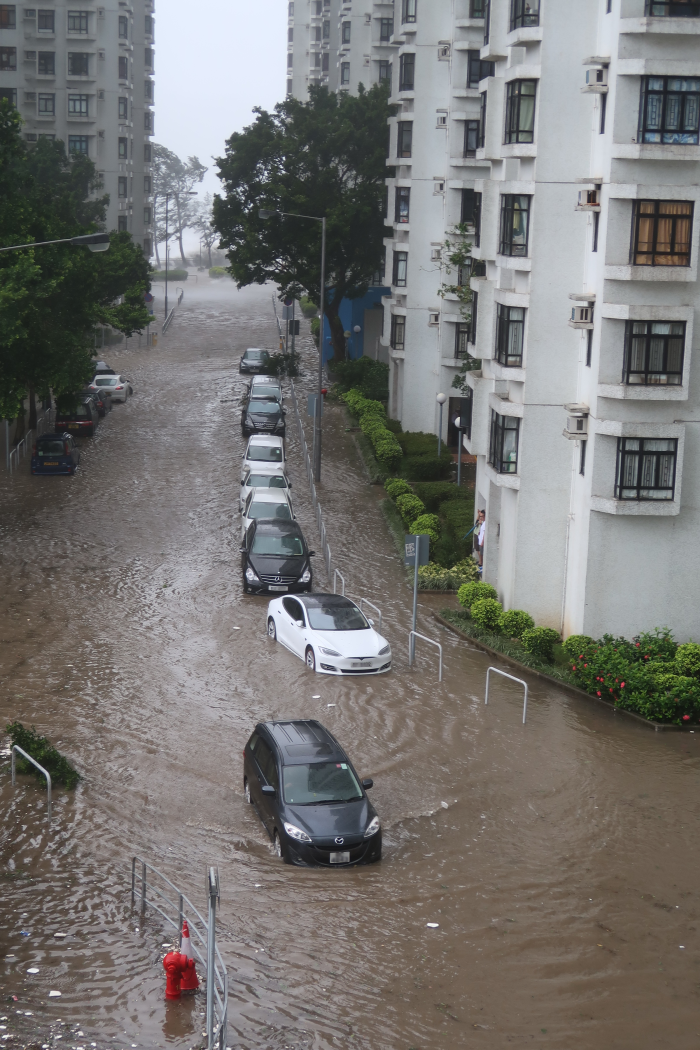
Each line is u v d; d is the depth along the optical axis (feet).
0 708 70.03
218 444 157.38
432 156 155.74
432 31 153.69
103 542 111.14
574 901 49.85
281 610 86.38
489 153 93.35
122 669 78.28
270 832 54.80
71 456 137.80
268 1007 40.24
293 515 115.03
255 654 83.05
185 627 88.17
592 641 82.07
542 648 84.48
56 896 47.62
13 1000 39.63
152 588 97.71
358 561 109.40
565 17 81.87
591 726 72.84
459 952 44.93
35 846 52.26
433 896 49.78
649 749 69.26
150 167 308.81
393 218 162.71
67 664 78.64
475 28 138.31
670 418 81.10
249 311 303.68
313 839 52.24
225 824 56.70
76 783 59.57
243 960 43.37
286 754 56.59
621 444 80.94
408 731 70.03
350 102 191.01
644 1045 39.22
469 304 138.82
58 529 114.93
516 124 85.40
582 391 85.05
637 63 76.64
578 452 85.61
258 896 48.93
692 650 77.97
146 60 304.30
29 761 59.57
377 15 254.06
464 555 107.76
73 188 231.71
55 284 111.14
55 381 122.93
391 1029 39.37
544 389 86.38
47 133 277.23
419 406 161.48
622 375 80.33
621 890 51.11
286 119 208.54
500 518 95.40
